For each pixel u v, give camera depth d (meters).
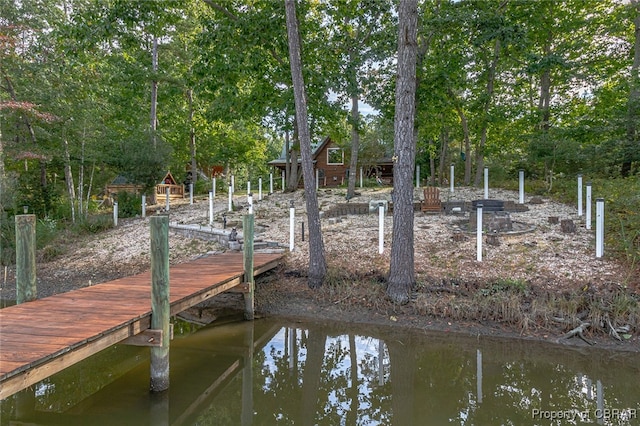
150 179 15.23
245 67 10.54
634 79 11.67
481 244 7.22
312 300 7.08
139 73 15.80
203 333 6.29
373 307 6.66
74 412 4.02
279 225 10.82
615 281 6.04
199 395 4.38
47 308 4.34
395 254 6.68
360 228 9.63
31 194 13.88
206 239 10.02
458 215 10.48
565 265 6.68
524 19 13.75
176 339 6.07
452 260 7.32
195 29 16.64
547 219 9.30
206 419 3.98
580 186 9.30
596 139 13.17
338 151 23.66
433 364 5.11
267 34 10.22
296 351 5.65
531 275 6.54
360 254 8.02
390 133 20.89
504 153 18.38
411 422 3.86
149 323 4.22
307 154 7.27
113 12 9.44
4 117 12.23
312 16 11.77
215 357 5.46
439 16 11.12
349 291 6.98
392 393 4.46
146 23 10.70
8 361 2.99
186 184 23.09
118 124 17.78
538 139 13.25
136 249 10.02
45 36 12.54
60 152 13.41
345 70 11.33
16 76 12.48
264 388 4.65
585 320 5.60
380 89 11.97
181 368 5.08
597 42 14.63
